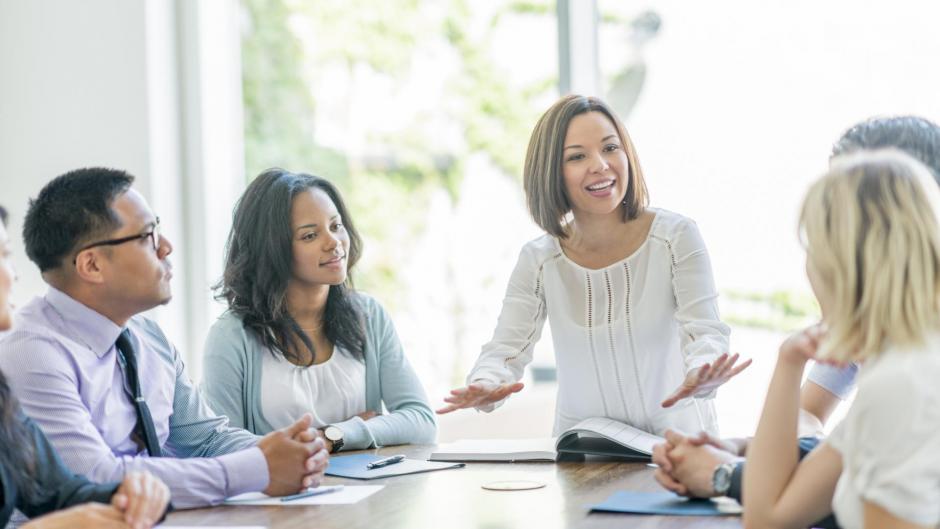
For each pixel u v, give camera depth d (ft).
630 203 8.32
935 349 4.38
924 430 4.23
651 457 7.36
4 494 5.63
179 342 13.57
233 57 14.57
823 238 4.61
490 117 19.95
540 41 19.56
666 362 8.37
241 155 14.75
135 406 7.31
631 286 8.32
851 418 4.44
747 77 14.61
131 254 6.97
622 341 8.32
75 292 7.02
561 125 8.14
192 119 13.61
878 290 4.42
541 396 16.24
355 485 6.88
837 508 4.50
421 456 8.12
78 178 6.98
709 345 7.72
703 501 5.89
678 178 15.02
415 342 20.03
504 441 8.36
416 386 9.61
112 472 6.39
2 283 5.80
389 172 20.71
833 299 4.62
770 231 14.51
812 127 14.14
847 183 4.61
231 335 9.08
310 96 21.11
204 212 13.65
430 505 6.11
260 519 5.91
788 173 14.35
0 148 13.56
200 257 13.66
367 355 9.49
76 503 5.83
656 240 8.29
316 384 9.18
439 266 20.18
